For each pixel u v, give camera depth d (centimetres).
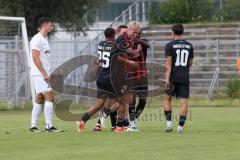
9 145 4241
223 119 6269
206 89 9888
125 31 5100
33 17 12400
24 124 6022
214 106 8438
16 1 12088
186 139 4453
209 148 3988
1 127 5684
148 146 4106
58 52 9294
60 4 12706
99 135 4738
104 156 3700
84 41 9406
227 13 12581
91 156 3706
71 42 9269
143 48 5147
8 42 8700
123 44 5047
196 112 7281
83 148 4059
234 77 10050
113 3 15525
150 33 11581
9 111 8094
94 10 13375
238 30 11050
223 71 10244
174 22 12412
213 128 5291
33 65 4984
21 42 8700
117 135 4734
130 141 4372
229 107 8231
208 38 11181
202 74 10188
